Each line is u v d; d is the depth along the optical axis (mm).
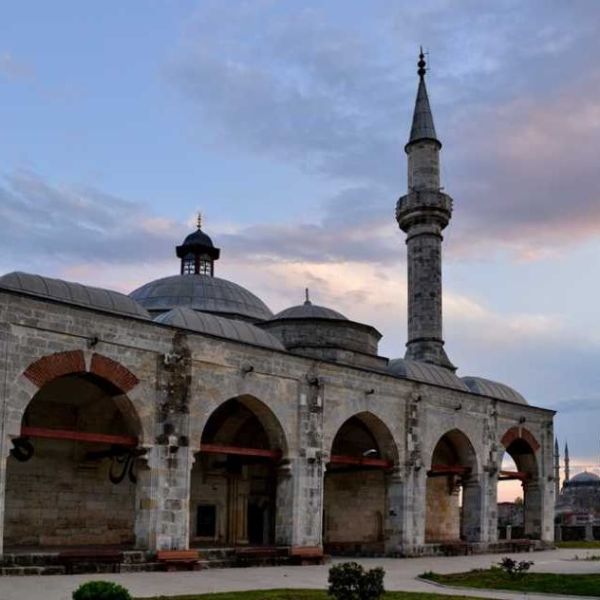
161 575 31656
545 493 59094
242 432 48344
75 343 33031
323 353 51219
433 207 61469
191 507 45938
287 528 40250
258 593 25578
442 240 62312
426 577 33438
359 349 53688
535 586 29609
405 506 46594
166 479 35156
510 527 72688
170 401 35812
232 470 47562
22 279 33906
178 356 36438
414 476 47594
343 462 44125
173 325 36562
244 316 58281
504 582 31203
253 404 40344
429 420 49469
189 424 36406
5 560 29703
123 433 42562
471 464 53062
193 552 35250
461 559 45688
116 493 42469
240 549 37812
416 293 60750
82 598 18969
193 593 26000
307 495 41125
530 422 58875
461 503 59344
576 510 124438
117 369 34219
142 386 35031
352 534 51969
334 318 53156
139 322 35188
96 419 41969
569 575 33094
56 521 39750
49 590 25156
